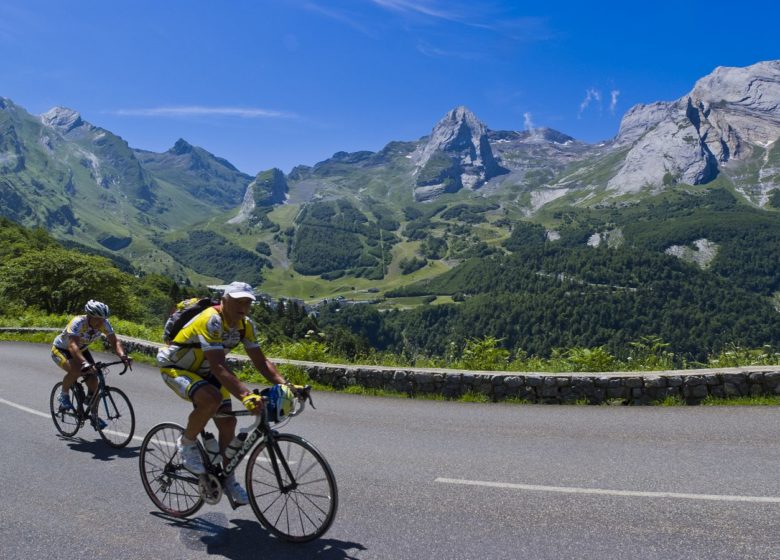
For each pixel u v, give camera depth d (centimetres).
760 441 687
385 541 459
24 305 4403
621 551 425
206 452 494
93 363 780
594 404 966
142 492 592
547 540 448
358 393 1148
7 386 1266
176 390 492
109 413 771
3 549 461
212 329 457
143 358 1644
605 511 500
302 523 462
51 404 834
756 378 893
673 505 505
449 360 1373
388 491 575
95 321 777
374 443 765
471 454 698
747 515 476
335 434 820
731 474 578
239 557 442
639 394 946
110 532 493
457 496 554
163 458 537
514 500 537
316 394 1141
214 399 475
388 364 1407
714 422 788
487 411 944
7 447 768
